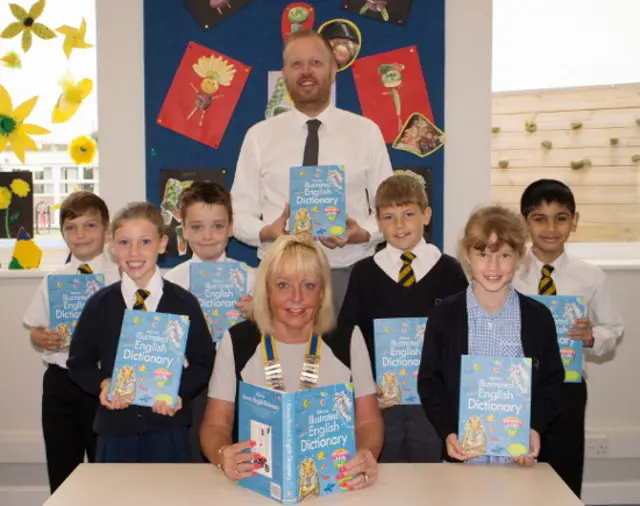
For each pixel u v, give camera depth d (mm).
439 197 3074
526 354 1847
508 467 1627
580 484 2361
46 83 3350
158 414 2029
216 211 2445
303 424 1398
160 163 3117
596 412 3125
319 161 2680
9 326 3133
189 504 1400
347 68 3059
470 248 1865
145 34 3066
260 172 2775
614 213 3377
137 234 2070
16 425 3168
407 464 1653
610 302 2500
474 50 3033
